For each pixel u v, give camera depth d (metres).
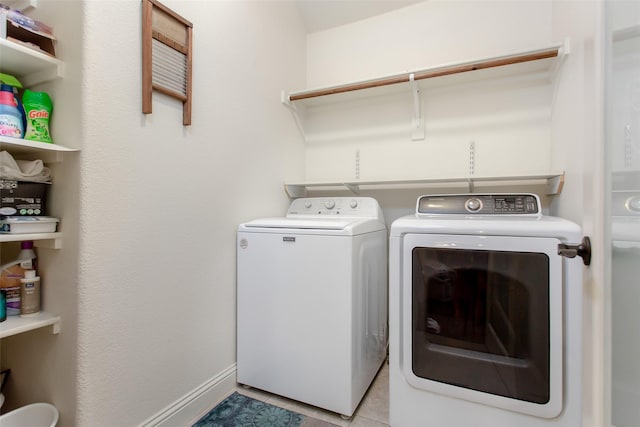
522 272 1.12
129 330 1.12
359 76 2.27
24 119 1.01
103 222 1.04
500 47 1.88
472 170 1.95
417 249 1.26
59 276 1.03
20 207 0.98
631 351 0.63
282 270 1.52
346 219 1.72
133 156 1.13
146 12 1.16
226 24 1.58
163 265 1.25
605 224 0.70
